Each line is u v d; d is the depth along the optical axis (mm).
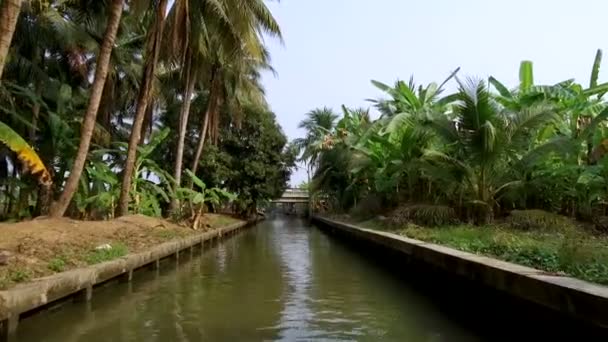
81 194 17500
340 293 9633
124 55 24250
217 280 11344
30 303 6297
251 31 17844
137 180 19891
